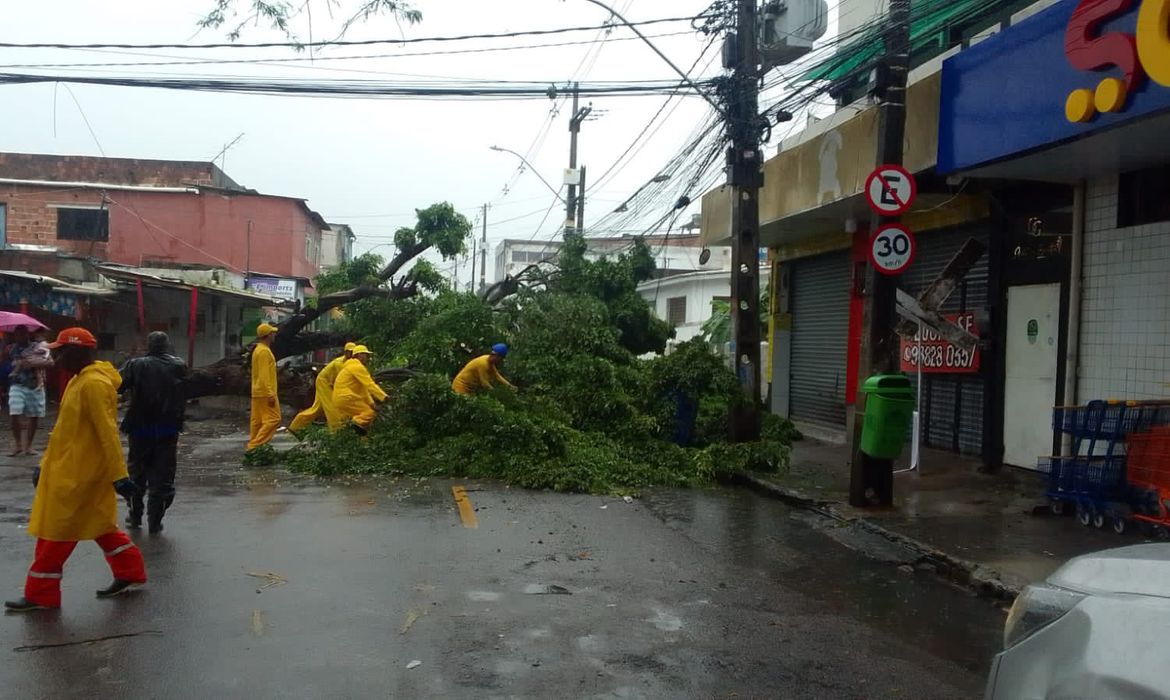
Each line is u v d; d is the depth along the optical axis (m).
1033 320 10.88
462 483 10.84
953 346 12.34
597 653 5.27
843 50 12.12
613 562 7.36
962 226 12.62
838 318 16.16
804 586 6.89
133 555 6.14
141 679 4.69
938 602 6.56
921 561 7.60
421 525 8.46
